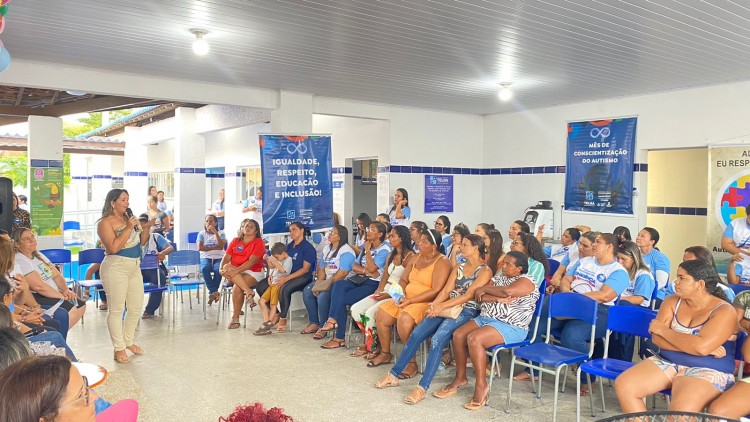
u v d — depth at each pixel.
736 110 7.16
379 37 5.25
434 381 5.04
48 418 1.64
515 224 6.64
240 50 5.75
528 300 4.55
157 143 15.27
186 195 10.74
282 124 8.00
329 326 6.07
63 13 4.56
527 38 5.26
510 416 4.25
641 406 3.53
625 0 4.20
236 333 6.62
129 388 4.73
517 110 9.89
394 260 5.91
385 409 4.38
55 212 8.65
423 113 9.80
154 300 7.41
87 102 9.01
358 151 10.19
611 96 8.41
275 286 6.62
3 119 10.63
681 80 7.18
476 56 5.96
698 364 3.49
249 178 12.69
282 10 4.46
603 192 8.67
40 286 5.07
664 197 9.54
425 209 9.88
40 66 6.39
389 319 5.38
